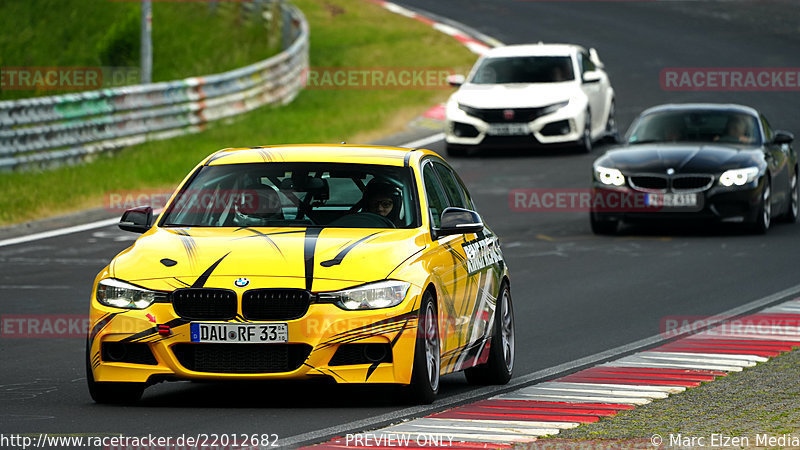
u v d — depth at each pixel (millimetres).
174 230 30969
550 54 94062
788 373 33469
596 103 94250
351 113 107875
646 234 65000
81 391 31516
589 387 31953
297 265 28531
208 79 100625
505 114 89125
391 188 31859
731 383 32156
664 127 68062
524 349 38938
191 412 28547
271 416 28000
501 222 68562
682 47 138375
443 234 31203
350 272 28469
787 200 69062
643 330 41656
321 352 27844
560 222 68562
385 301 28266
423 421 27375
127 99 91062
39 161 81625
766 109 106750
